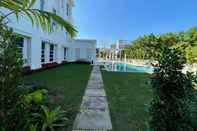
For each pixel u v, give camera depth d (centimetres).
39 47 1480
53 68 1884
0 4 315
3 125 202
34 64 1380
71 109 551
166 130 259
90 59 3045
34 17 340
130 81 1138
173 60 261
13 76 207
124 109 567
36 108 367
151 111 270
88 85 957
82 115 505
